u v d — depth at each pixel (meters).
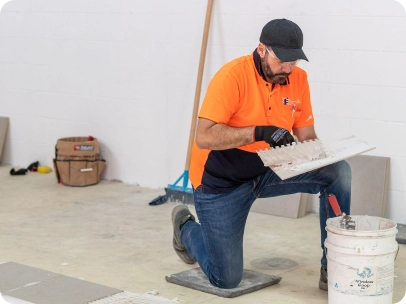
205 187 3.19
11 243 4.15
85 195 5.53
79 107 6.13
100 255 3.92
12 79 6.52
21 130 6.57
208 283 3.35
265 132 2.91
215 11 5.24
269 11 5.00
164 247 4.10
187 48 5.43
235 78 3.03
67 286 3.27
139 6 5.61
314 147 3.00
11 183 5.96
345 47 4.74
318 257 3.92
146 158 5.82
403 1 4.49
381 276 2.87
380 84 4.66
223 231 3.18
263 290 3.35
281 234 4.43
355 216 3.09
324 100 4.88
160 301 3.10
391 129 4.66
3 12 6.41
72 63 6.09
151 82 5.67
